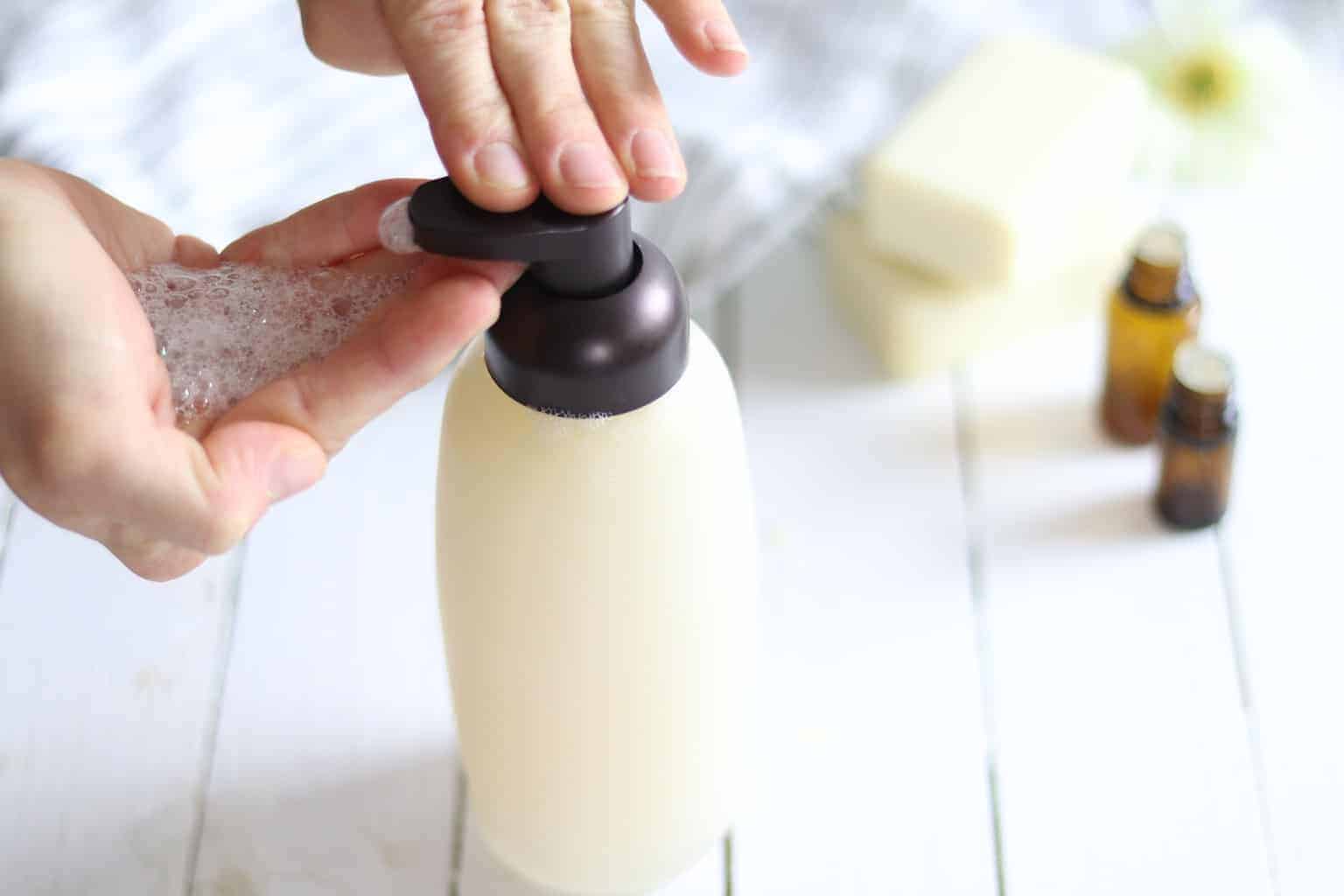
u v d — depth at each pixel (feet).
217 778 2.38
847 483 2.63
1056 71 2.74
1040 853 2.31
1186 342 2.55
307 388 1.82
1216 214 2.88
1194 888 2.27
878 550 2.56
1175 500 2.53
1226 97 2.86
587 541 1.89
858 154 2.84
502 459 1.87
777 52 2.91
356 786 2.38
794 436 2.67
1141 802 2.34
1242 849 2.30
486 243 1.70
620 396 1.82
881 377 2.73
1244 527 2.57
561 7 1.79
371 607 2.52
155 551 1.92
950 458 2.65
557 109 1.73
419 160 2.76
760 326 2.78
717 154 2.78
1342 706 2.41
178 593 2.52
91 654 2.48
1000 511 2.60
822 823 2.33
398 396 1.84
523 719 2.03
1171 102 2.89
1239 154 2.85
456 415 1.92
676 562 1.92
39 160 2.67
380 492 2.62
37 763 2.39
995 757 2.38
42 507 1.79
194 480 1.75
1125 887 2.28
